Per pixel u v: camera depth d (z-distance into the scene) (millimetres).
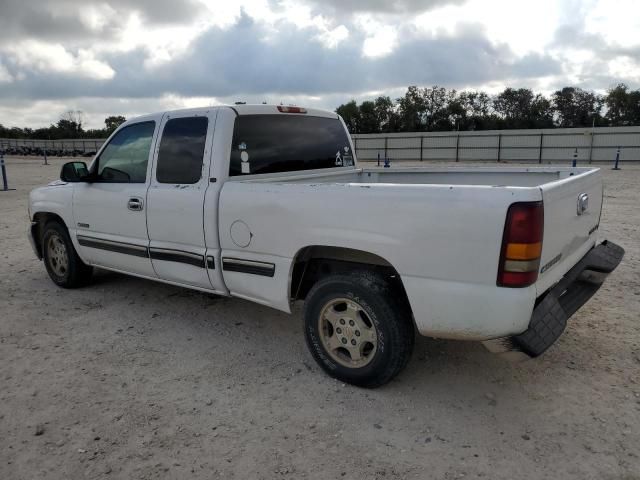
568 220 3213
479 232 2785
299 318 4828
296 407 3289
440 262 2928
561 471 2629
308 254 3686
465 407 3246
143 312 5031
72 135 104562
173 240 4371
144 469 2719
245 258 3857
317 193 3371
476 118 78562
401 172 5375
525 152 42219
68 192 5371
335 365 3561
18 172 29844
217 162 4008
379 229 3117
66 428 3092
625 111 75250
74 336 4469
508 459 2734
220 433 3025
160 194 4375
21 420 3180
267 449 2871
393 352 3252
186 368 3854
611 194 14859
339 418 3158
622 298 5090
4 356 4078
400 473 2650
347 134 5379
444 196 2885
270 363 3924
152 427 3090
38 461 2793
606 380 3512
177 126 4324
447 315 2965
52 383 3635
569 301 3422
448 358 3906
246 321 4773
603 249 3988
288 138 4586
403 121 81375
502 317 2793
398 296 3277
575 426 3008
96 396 3455
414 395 3400
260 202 3680
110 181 4957
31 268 6781
